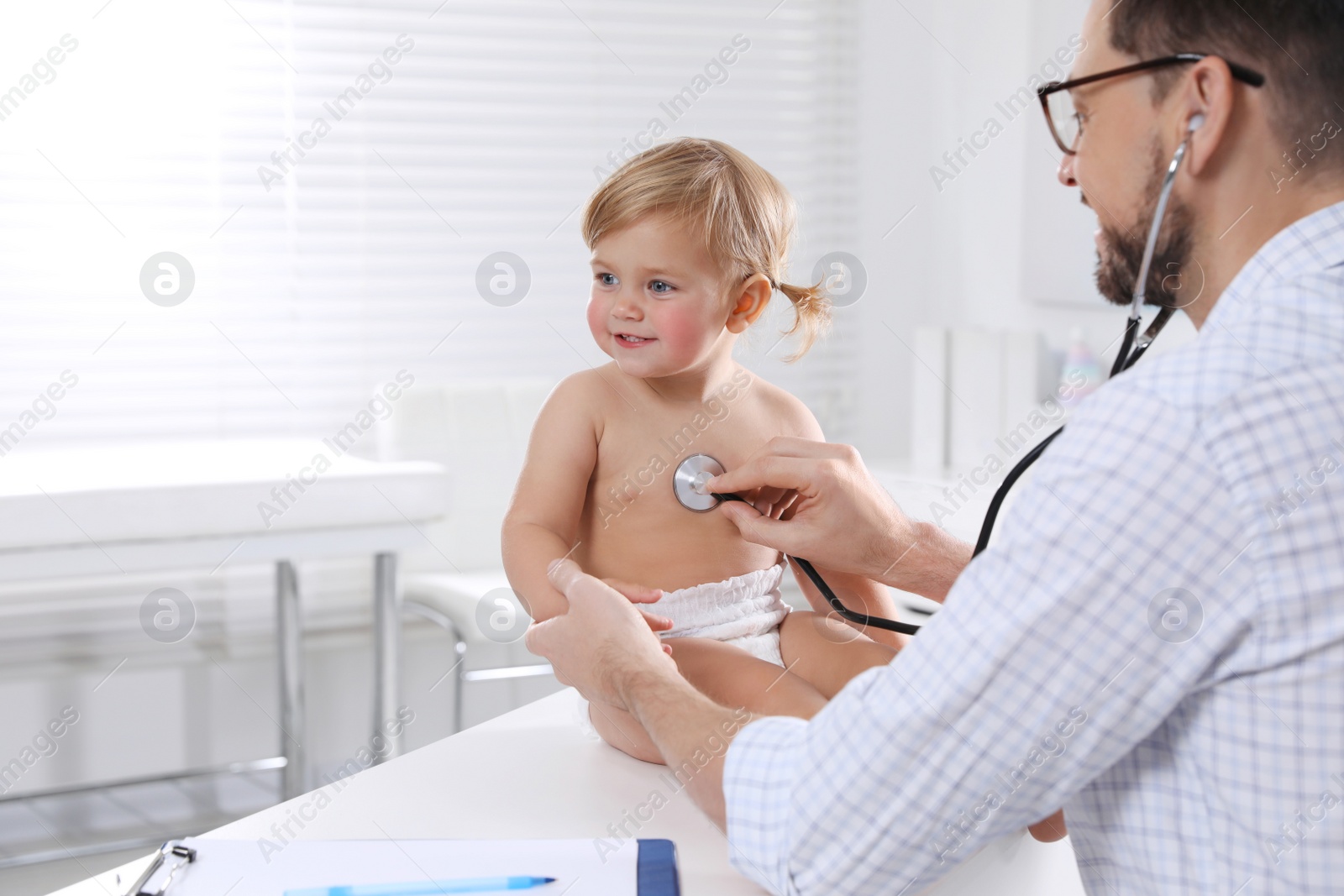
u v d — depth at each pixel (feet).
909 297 9.48
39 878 6.50
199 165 7.54
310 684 7.84
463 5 8.11
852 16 9.17
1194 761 1.74
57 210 7.20
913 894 1.84
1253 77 1.78
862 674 1.84
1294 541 1.61
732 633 2.77
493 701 8.04
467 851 2.07
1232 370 1.66
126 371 7.43
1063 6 7.72
